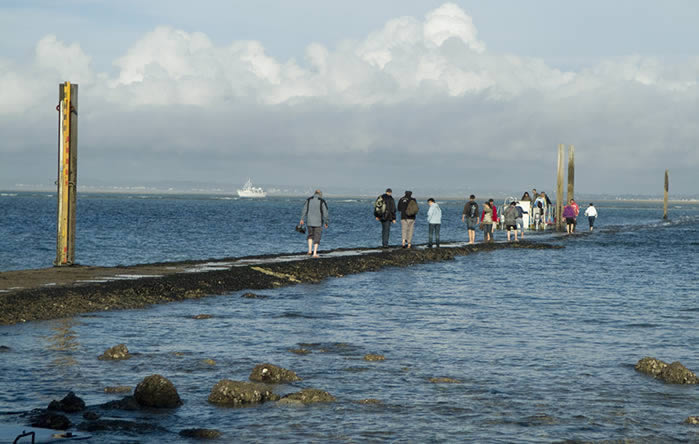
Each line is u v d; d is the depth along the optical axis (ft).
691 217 436.76
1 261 119.44
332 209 616.80
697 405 32.24
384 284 81.56
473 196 144.36
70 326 49.93
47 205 573.74
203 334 48.32
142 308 59.93
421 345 45.42
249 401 31.99
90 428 27.53
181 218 329.52
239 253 141.28
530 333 50.26
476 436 27.55
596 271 98.53
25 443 25.31
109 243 161.68
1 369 36.73
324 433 27.78
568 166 202.90
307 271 87.71
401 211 123.44
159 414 30.07
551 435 27.76
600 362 40.93
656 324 54.60
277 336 48.03
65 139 80.18
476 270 99.35
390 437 27.37
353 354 42.45
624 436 27.71
